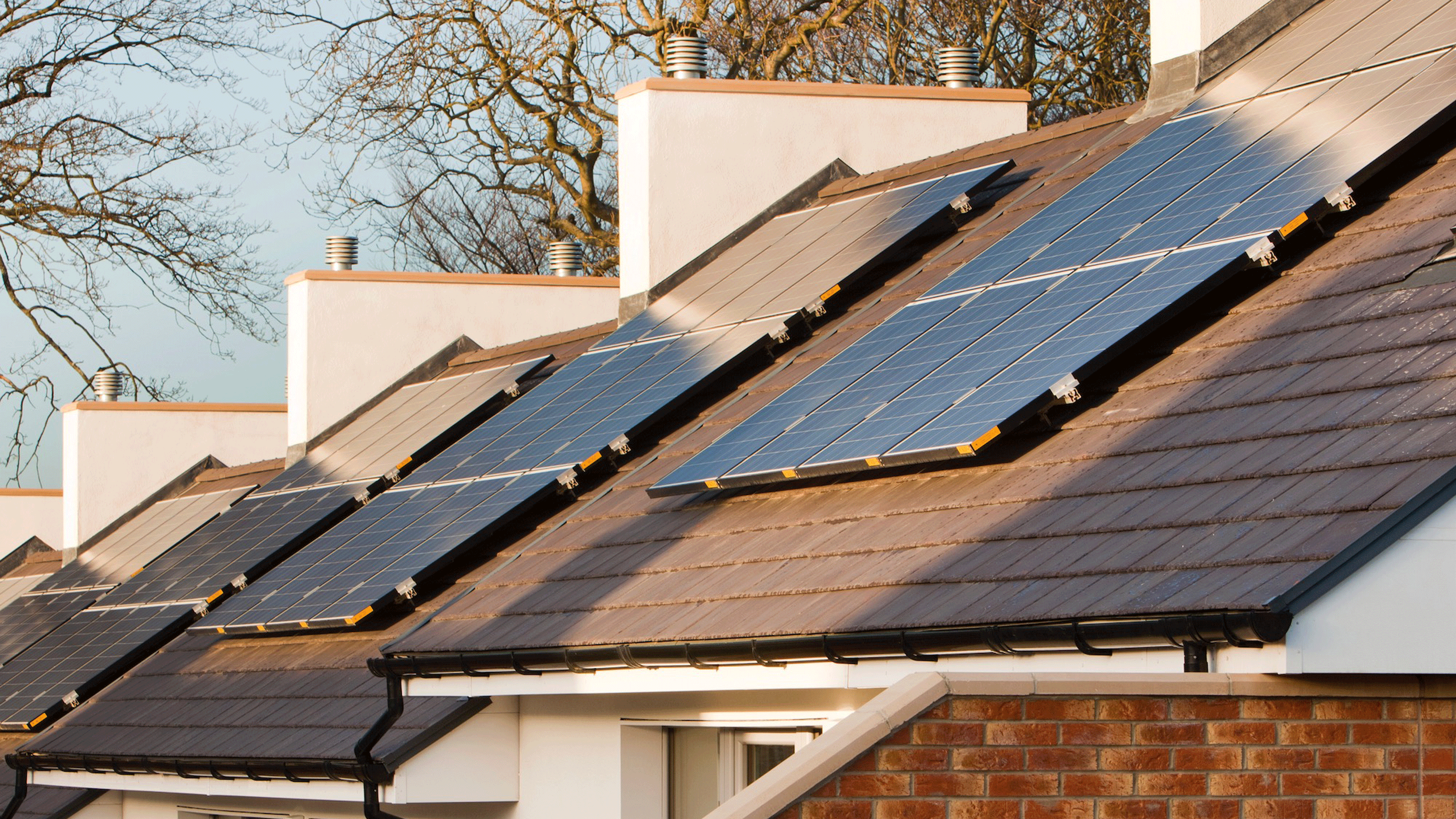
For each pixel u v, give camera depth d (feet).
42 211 263.90
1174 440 66.90
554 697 96.32
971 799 51.70
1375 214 75.15
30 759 128.98
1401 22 89.51
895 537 73.15
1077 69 272.51
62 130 263.49
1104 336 73.36
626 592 84.48
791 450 82.74
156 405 219.20
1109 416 72.64
